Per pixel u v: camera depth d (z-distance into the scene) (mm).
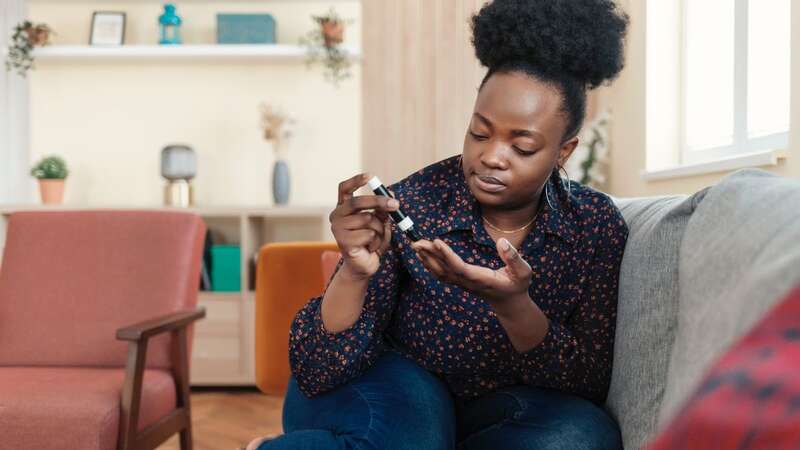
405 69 3438
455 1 3365
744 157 1929
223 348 3613
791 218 680
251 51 3824
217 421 3016
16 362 2189
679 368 808
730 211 833
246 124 4094
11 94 3916
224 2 4039
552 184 1110
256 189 4094
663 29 2695
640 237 1061
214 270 3691
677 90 2697
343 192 942
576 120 1026
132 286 2223
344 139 4066
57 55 3842
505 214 1080
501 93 978
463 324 1048
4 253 2320
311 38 3893
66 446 1705
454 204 1089
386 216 949
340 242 914
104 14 3984
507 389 1095
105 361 2172
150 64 4094
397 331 1115
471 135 1014
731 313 673
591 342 1079
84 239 2293
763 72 2160
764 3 2141
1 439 1719
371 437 940
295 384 1170
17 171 3939
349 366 1009
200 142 4098
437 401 1005
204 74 4086
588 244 1086
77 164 4098
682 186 2410
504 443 997
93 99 4102
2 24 3889
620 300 1068
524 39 974
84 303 2221
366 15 3455
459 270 880
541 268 1074
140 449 1857
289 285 2053
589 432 981
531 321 970
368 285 1041
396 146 3441
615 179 3131
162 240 2266
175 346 2139
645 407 958
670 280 984
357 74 4059
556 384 1062
